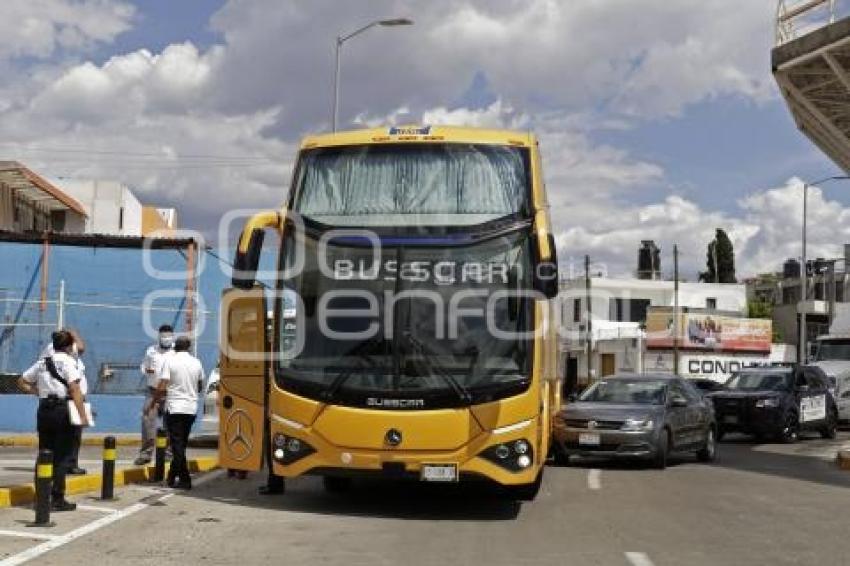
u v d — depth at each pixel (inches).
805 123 986.1
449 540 382.6
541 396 431.8
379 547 364.5
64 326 919.7
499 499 502.9
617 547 373.1
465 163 440.8
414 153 443.8
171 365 519.8
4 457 660.7
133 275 1035.9
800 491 566.6
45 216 1371.8
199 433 862.5
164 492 504.4
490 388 410.3
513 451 410.6
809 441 1050.1
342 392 413.4
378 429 409.1
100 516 422.3
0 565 321.1
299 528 403.5
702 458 762.2
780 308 3139.8
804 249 1849.2
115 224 1748.3
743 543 388.8
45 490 394.6
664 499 517.0
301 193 444.8
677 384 741.9
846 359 1305.4
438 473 407.8
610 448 663.8
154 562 329.1
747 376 1073.5
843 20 816.3
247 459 479.8
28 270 1025.5
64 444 431.2
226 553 346.9
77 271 1033.5
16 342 1003.9
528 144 449.4
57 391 423.8
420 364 412.2
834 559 358.6
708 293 3038.9
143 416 592.7
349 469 412.2
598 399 723.4
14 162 1146.7
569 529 414.3
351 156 446.9
